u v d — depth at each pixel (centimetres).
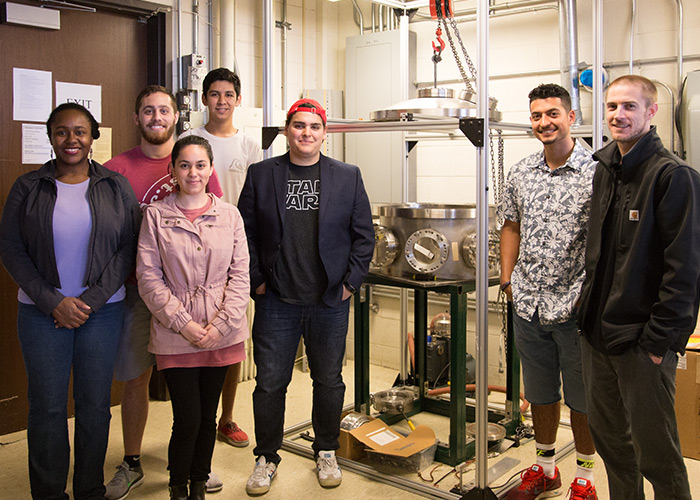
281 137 401
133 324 246
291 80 437
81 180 224
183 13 373
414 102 266
